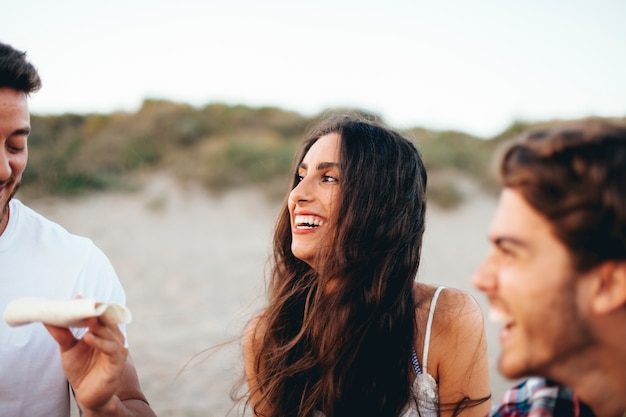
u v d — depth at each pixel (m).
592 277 0.89
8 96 1.48
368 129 1.90
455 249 12.09
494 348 5.59
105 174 17.06
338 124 1.92
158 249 11.23
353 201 1.78
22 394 1.65
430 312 1.80
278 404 1.84
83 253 1.79
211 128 21.52
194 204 15.45
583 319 0.91
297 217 1.85
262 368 1.94
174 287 8.28
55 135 20.92
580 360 0.94
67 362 1.38
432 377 1.76
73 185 15.83
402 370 1.73
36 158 17.23
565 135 0.92
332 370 1.73
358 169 1.79
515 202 0.94
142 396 1.78
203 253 10.90
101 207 14.85
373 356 1.73
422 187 1.96
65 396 1.75
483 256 11.29
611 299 0.88
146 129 20.56
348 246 1.77
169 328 6.25
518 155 0.95
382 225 1.79
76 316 1.25
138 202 15.38
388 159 1.84
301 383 1.84
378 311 1.75
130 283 8.51
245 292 7.97
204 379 4.68
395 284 1.79
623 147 0.87
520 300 0.94
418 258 1.90
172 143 19.98
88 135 20.81
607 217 0.85
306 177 1.86
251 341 2.02
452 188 16.92
